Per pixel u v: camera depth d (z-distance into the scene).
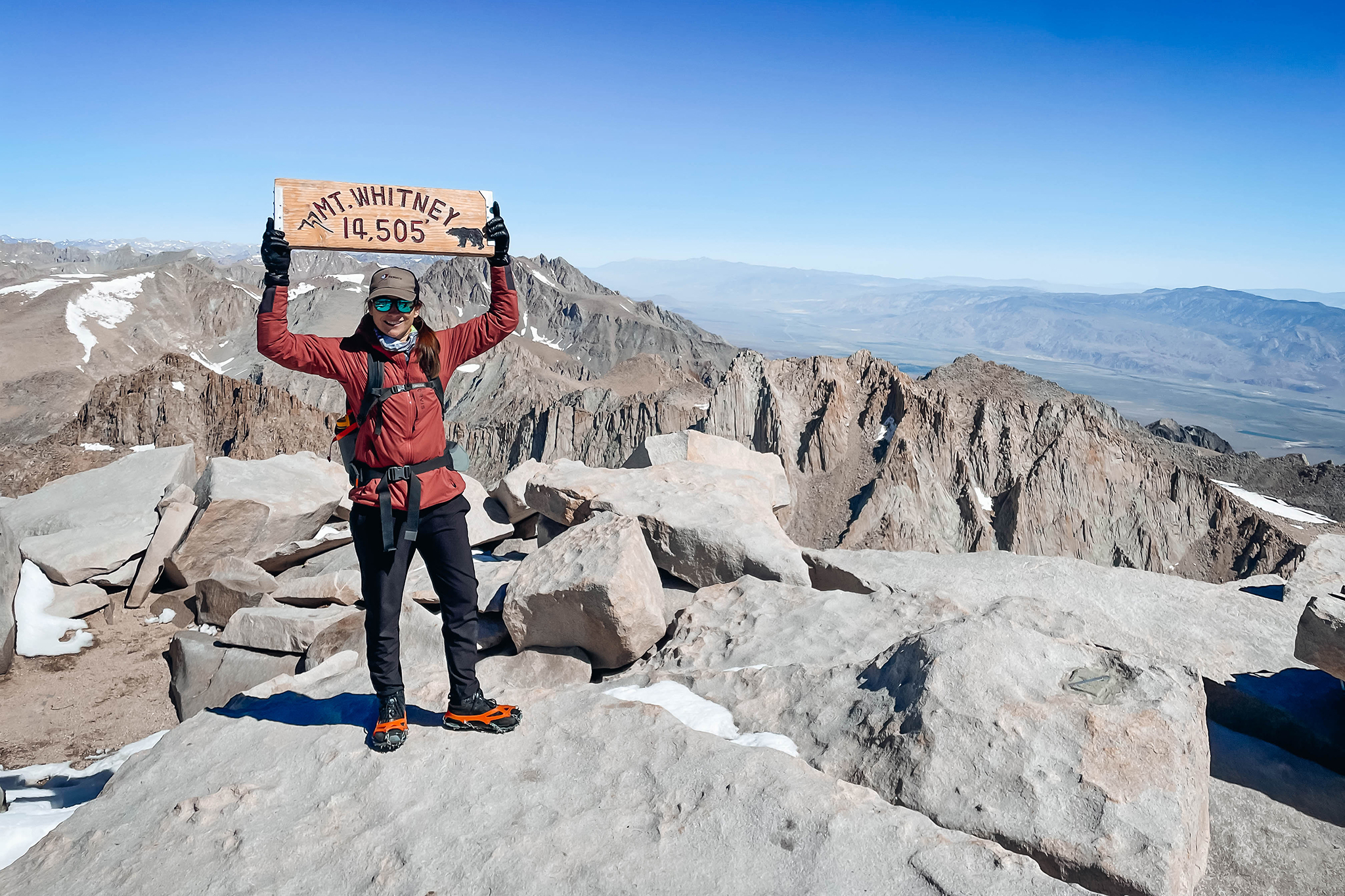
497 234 4.44
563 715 4.36
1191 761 3.71
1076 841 3.36
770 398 151.75
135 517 11.66
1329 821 4.22
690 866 3.14
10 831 3.96
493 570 7.95
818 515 138.75
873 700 4.42
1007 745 3.79
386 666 4.04
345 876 3.19
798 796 3.46
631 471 9.12
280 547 11.47
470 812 3.53
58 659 9.78
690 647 5.94
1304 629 4.87
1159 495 134.75
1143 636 6.11
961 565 7.61
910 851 3.14
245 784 3.79
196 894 3.12
